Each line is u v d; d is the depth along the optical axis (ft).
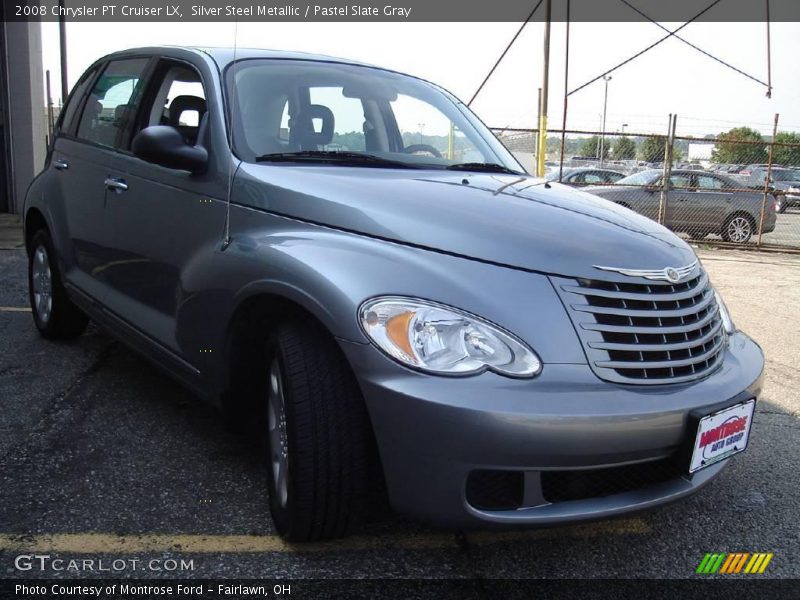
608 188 47.60
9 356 15.03
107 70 14.70
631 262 8.29
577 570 8.59
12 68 37.35
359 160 10.81
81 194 13.73
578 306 7.77
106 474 10.18
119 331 12.53
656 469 8.11
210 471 10.42
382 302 7.53
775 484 11.12
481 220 8.48
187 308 10.22
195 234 10.26
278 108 10.98
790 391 15.75
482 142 13.12
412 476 7.36
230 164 9.97
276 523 8.73
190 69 11.68
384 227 8.32
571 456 7.26
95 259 13.30
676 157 54.19
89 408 12.50
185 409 12.64
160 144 9.93
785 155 67.00
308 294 7.94
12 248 28.35
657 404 7.66
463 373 7.22
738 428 8.55
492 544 9.04
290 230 8.94
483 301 7.56
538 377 7.35
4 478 9.90
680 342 8.25
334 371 7.94
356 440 7.91
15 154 37.99
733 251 42.01
